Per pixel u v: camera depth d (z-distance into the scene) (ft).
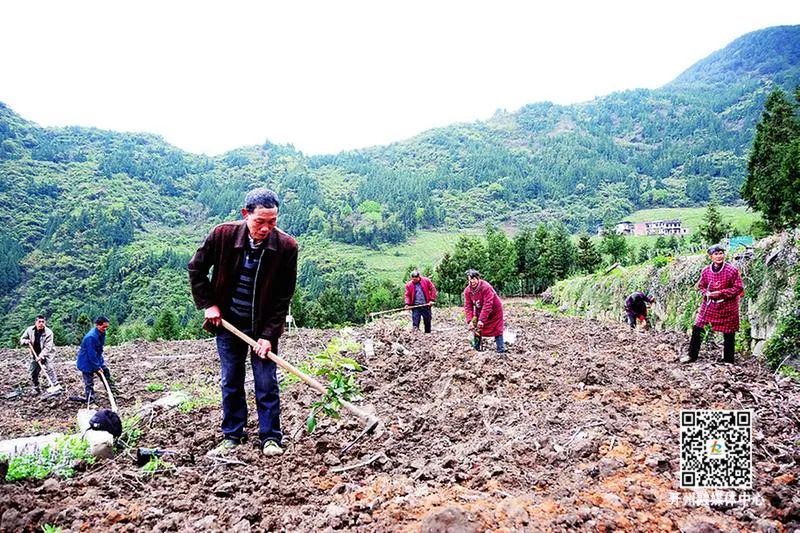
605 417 17.69
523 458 14.29
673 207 581.12
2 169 536.01
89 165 622.95
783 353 27.58
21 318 306.14
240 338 16.33
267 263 15.70
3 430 28.09
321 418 18.75
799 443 15.34
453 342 39.55
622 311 60.29
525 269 165.48
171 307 285.43
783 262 30.04
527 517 10.44
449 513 9.82
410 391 24.54
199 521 10.66
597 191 643.86
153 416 23.34
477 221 587.68
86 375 32.91
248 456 14.87
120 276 345.31
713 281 28.68
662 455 13.80
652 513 10.91
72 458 14.61
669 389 22.08
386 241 486.38
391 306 165.99
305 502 12.03
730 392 21.43
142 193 591.78
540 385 23.36
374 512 11.03
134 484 12.87
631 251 179.22
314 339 57.88
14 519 10.43
